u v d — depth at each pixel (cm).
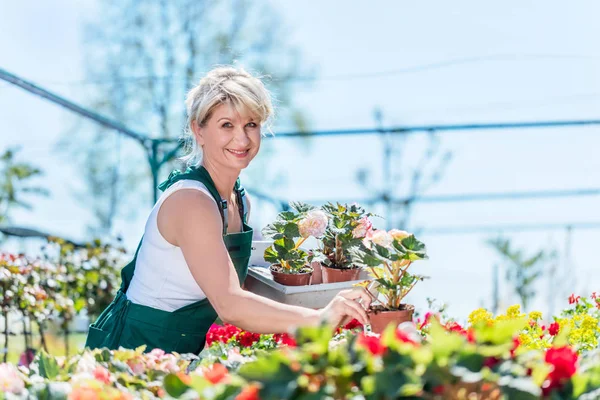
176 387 118
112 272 579
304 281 241
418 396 103
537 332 248
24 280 476
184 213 208
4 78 477
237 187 252
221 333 246
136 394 142
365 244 201
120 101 1647
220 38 1677
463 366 104
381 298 208
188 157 242
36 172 1625
